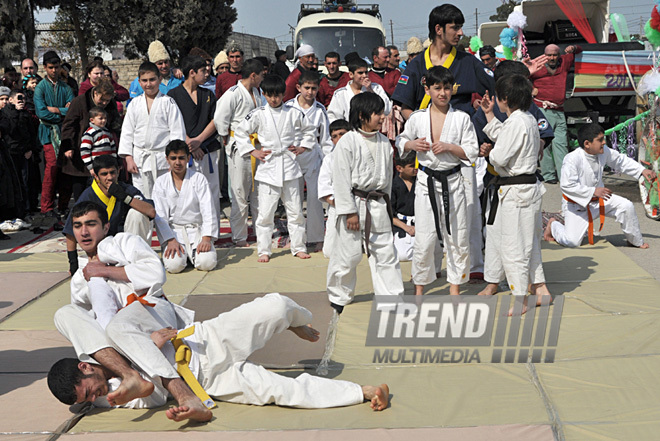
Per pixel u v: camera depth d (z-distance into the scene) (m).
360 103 7.84
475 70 9.08
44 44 57.12
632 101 18.53
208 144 12.35
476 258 9.51
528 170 7.98
